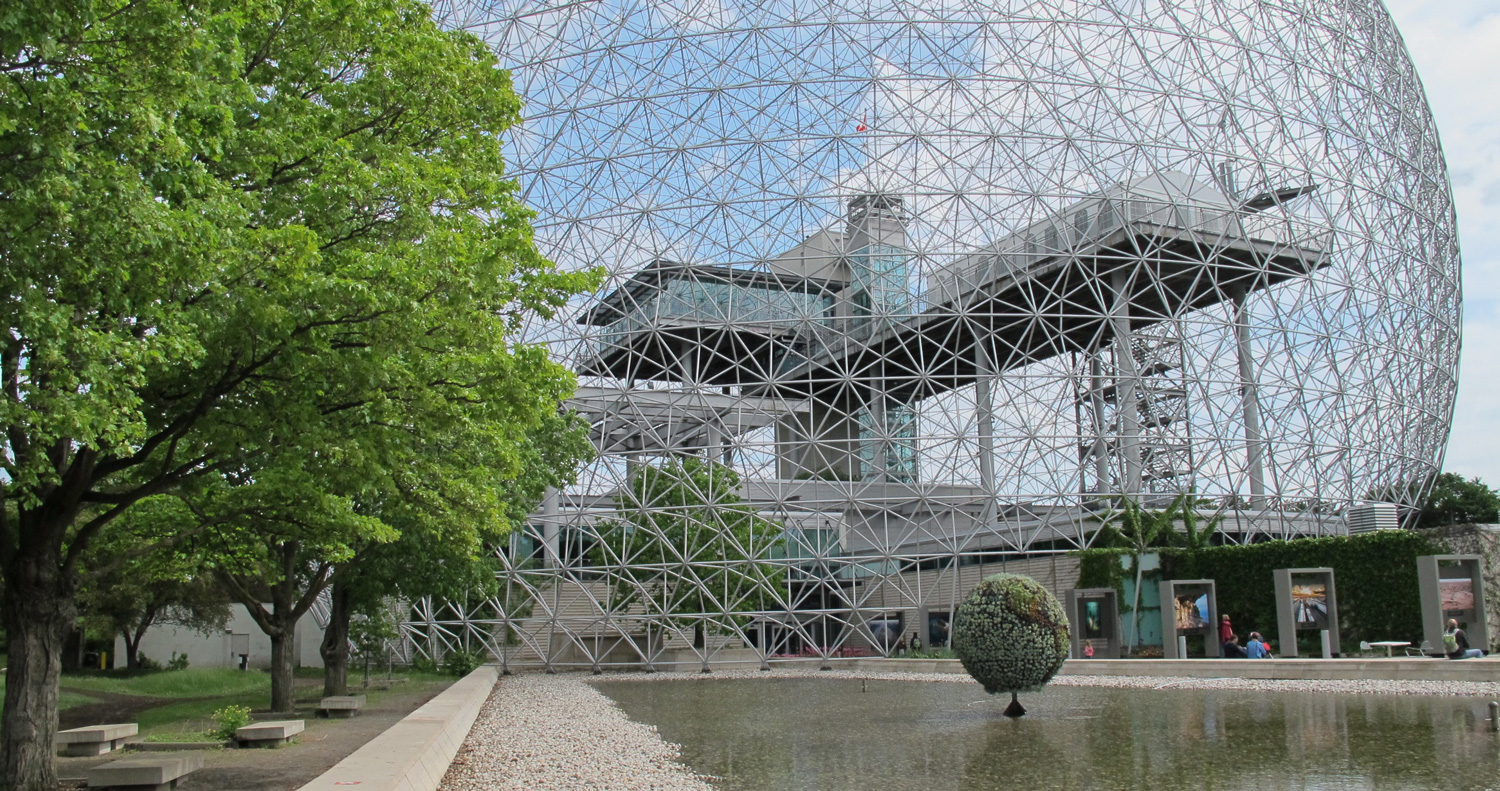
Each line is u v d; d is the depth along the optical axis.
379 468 11.00
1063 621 16.05
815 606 36.59
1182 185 33.22
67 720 19.28
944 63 31.52
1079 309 35.81
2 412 7.53
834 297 34.16
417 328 9.95
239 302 9.09
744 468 32.59
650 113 32.00
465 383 11.07
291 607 19.95
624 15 32.59
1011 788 9.96
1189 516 30.91
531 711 19.42
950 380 37.00
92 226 7.88
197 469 11.49
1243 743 12.48
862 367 35.56
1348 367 34.09
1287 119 33.31
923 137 31.05
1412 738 12.45
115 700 24.16
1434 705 15.70
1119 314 31.45
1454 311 38.97
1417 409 36.66
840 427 37.19
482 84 12.40
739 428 32.94
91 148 8.18
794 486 33.19
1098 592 27.92
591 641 36.91
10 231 7.66
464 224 11.56
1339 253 33.91
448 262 10.27
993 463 31.83
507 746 14.09
